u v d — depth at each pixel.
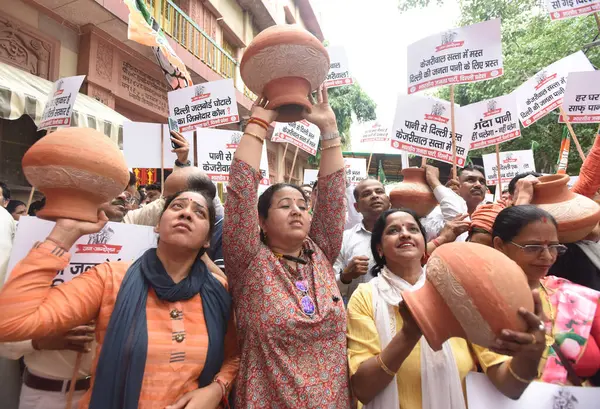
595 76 3.19
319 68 1.71
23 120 5.97
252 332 1.58
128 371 1.38
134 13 3.74
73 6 5.97
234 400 1.61
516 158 5.91
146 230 2.02
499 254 1.24
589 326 1.60
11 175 5.81
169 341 1.46
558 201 1.96
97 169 1.38
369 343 1.70
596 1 3.39
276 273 1.69
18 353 1.65
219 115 3.75
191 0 9.48
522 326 1.12
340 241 1.94
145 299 1.50
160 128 3.61
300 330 1.55
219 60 10.43
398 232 1.94
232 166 1.70
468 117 3.46
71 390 1.63
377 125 7.48
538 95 4.09
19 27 5.65
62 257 1.40
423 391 1.58
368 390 1.54
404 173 2.92
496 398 1.51
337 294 1.74
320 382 1.52
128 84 7.37
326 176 1.90
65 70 6.33
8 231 1.88
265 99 1.84
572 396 1.44
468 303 1.16
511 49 10.47
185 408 1.38
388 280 1.89
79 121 5.49
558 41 9.25
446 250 1.27
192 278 1.59
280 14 14.58
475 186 3.55
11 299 1.29
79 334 1.64
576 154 9.53
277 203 1.83
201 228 1.60
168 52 4.03
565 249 1.67
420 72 3.24
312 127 5.29
